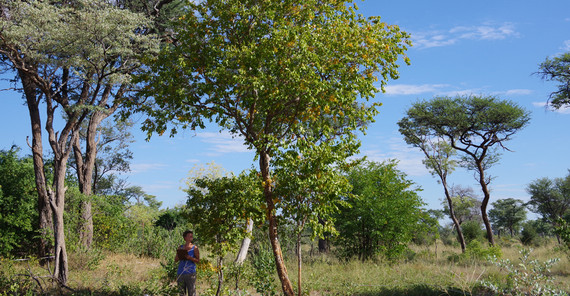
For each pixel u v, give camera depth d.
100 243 19.11
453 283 10.50
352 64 10.35
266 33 10.36
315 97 9.70
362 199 18.72
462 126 27.58
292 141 9.49
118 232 19.98
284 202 8.95
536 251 20.55
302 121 10.20
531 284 6.01
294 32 9.48
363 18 10.66
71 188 18.50
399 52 10.50
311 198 8.73
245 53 9.62
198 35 10.69
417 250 25.84
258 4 10.31
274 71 9.66
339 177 9.02
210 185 10.27
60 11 13.19
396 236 19.14
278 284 11.41
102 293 10.31
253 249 17.44
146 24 14.66
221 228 9.68
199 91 10.09
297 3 10.38
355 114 10.41
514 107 26.50
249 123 10.45
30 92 15.99
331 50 10.08
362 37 10.36
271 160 9.12
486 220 28.34
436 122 28.28
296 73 9.23
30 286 10.23
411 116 29.81
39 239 16.22
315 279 12.50
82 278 12.09
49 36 12.41
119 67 13.55
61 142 12.96
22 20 12.47
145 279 12.16
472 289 9.39
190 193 10.43
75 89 17.17
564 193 44.88
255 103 10.22
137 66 14.71
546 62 23.77
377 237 18.98
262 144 9.73
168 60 10.47
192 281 9.03
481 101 26.81
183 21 11.13
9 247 16.59
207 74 9.91
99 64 13.15
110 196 20.39
